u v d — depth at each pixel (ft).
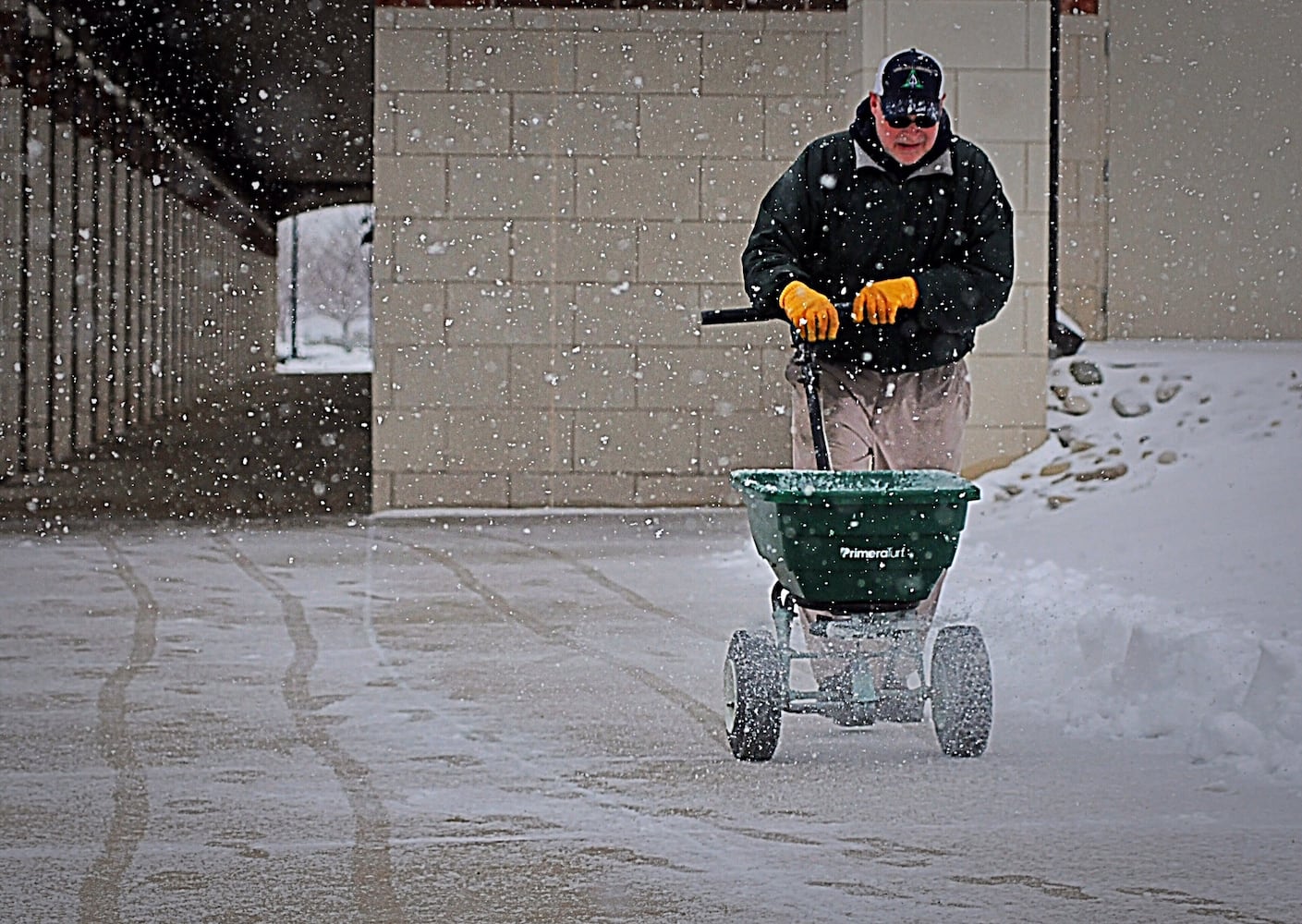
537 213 96.43
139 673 52.90
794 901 30.83
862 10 90.58
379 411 96.94
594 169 96.37
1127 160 112.88
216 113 207.10
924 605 45.32
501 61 95.76
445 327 96.58
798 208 48.49
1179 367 93.40
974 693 40.81
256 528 91.81
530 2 95.76
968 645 41.45
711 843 34.53
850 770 40.52
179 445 157.79
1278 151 113.09
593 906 30.60
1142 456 84.33
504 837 35.01
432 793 38.52
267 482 120.88
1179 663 45.83
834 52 96.84
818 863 33.12
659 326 97.14
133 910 30.40
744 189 96.89
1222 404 87.56
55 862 33.30
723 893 31.35
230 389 279.49
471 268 96.37
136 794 38.47
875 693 41.22
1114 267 113.39
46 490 115.03
